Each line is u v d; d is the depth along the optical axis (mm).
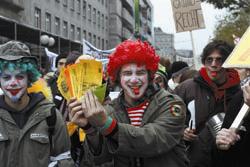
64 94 2721
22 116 3154
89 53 10008
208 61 4414
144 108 2959
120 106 3012
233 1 21578
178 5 7953
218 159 3326
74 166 3248
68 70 2713
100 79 2699
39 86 3346
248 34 2951
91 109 2645
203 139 3588
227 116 3279
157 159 2912
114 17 63344
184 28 7910
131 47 2885
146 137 2760
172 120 2867
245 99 2869
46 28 36844
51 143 3168
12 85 3084
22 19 31031
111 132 2713
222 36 27875
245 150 3188
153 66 2934
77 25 45906
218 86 4445
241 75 4004
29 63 3137
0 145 3082
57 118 3180
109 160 2959
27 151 3082
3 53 3115
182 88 4641
